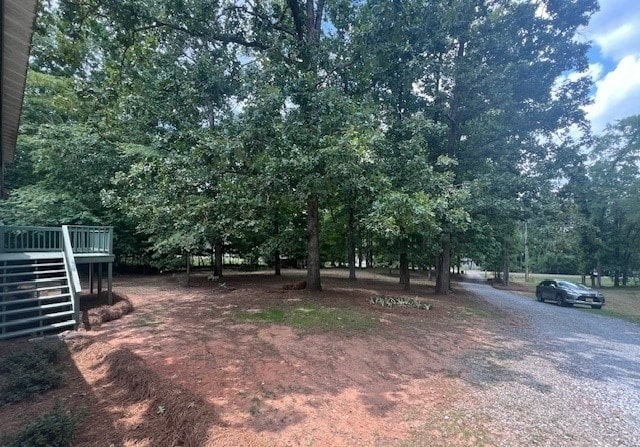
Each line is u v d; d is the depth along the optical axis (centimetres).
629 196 2686
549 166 1332
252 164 885
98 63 1348
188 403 400
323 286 1594
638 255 2948
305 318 848
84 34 898
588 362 673
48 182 1556
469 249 1719
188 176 876
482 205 1228
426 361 618
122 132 1213
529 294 2281
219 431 349
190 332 729
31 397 447
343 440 354
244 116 920
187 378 484
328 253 2684
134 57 1012
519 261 4934
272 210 1184
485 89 1289
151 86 984
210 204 902
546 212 1294
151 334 712
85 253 992
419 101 1397
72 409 414
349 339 699
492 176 1297
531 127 1355
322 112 903
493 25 1307
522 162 1405
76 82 1083
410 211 845
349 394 463
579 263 3253
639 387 546
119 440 351
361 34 1050
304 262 2834
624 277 3059
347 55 1088
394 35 1048
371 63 1082
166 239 1423
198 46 1116
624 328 1109
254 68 1009
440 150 1455
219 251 1869
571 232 1374
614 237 2938
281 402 427
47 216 1448
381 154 970
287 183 884
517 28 1302
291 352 611
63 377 514
